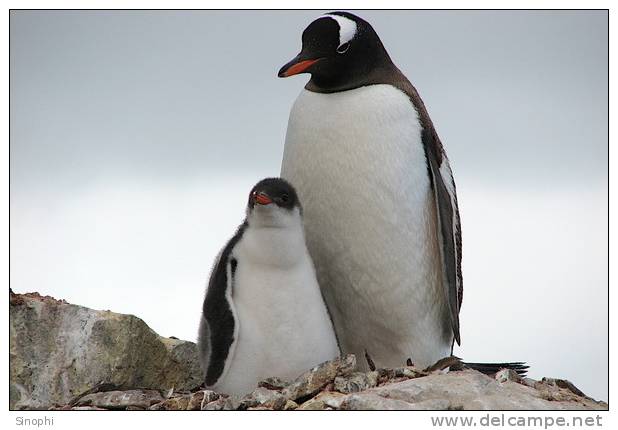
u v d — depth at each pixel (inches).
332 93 487.5
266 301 430.9
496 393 418.9
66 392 463.8
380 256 482.0
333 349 446.3
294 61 482.6
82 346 469.7
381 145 473.7
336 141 475.8
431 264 493.4
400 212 477.4
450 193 501.0
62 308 476.7
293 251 431.5
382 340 502.9
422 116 490.3
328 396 414.6
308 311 435.8
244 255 435.2
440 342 510.6
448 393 412.2
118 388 473.1
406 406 397.4
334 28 484.4
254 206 427.5
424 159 482.3
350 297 494.0
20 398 460.1
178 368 493.7
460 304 518.6
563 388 466.0
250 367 433.1
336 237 483.8
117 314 475.8
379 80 491.5
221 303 430.6
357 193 475.2
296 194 437.4
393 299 489.1
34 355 467.2
